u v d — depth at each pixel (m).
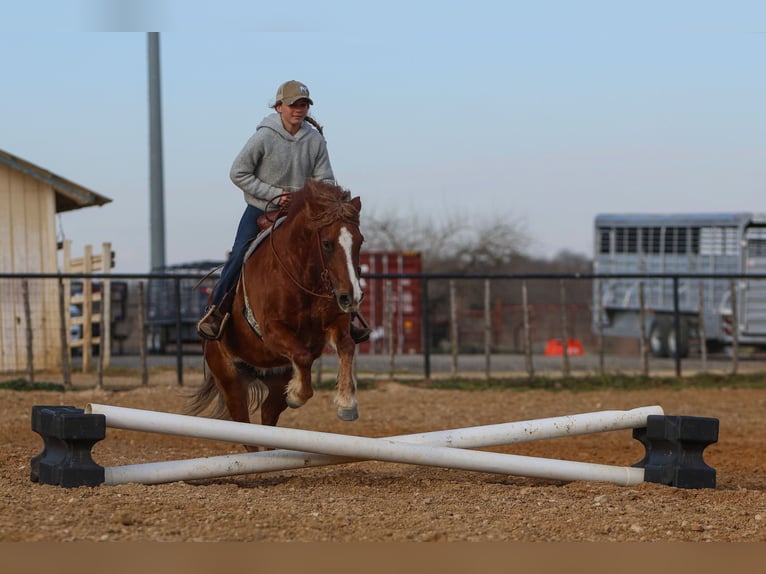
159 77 41.69
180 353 24.16
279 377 11.95
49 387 23.52
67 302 26.30
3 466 11.88
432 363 33.22
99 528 8.29
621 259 42.00
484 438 10.81
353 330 11.07
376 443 10.23
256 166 11.34
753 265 37.84
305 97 11.12
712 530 8.78
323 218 9.89
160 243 41.59
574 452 15.27
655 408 11.34
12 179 29.64
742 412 21.38
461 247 64.88
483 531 8.52
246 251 11.15
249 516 8.80
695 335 38.91
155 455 13.65
